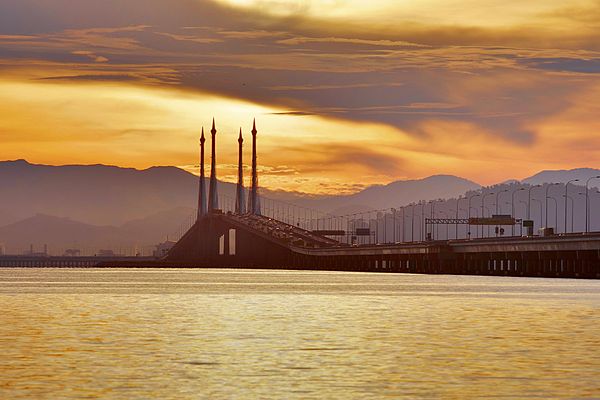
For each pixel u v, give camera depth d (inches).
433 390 3481.8
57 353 4453.7
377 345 4773.6
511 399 3331.7
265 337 5137.8
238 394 3400.6
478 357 4328.3
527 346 4749.0
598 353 4483.3
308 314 6781.5
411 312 6978.4
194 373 3838.6
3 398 3334.2
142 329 5590.6
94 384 3592.5
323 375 3791.8
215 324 5935.0
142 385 3567.9
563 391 3469.5
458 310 7190.0
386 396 3373.5
